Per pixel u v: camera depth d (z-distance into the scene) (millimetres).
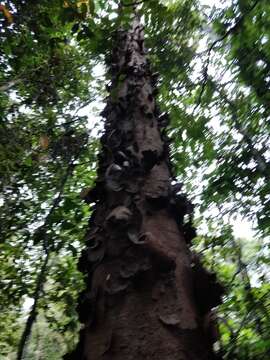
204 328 2025
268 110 8039
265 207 7332
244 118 8531
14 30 5934
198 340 1958
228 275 6824
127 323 1966
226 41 7855
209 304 2205
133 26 5352
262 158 7441
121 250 2318
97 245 2510
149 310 2020
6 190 8273
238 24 6250
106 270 2297
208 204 7793
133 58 4816
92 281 2365
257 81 7535
